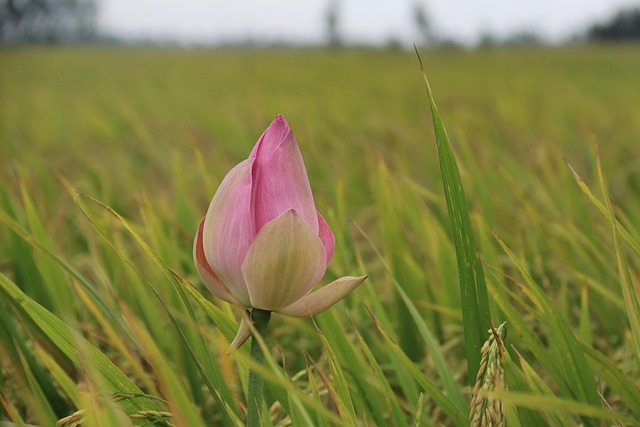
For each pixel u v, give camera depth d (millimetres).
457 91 6988
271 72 11227
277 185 605
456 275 1290
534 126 3820
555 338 816
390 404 809
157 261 721
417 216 1553
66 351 725
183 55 20547
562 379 840
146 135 3002
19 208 1505
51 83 9750
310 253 587
